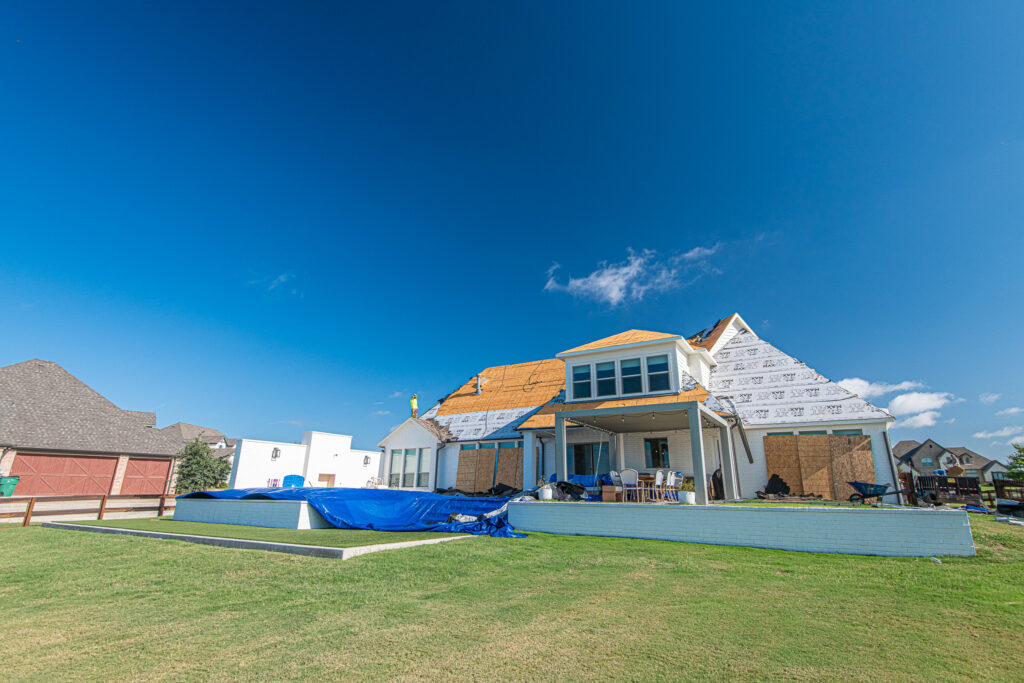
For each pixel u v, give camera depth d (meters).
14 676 4.62
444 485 24.70
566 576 8.40
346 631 5.78
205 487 31.39
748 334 23.66
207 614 6.47
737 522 11.20
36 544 12.02
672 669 4.65
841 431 18.22
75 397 30.00
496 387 28.23
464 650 5.16
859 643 5.31
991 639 5.38
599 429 20.55
